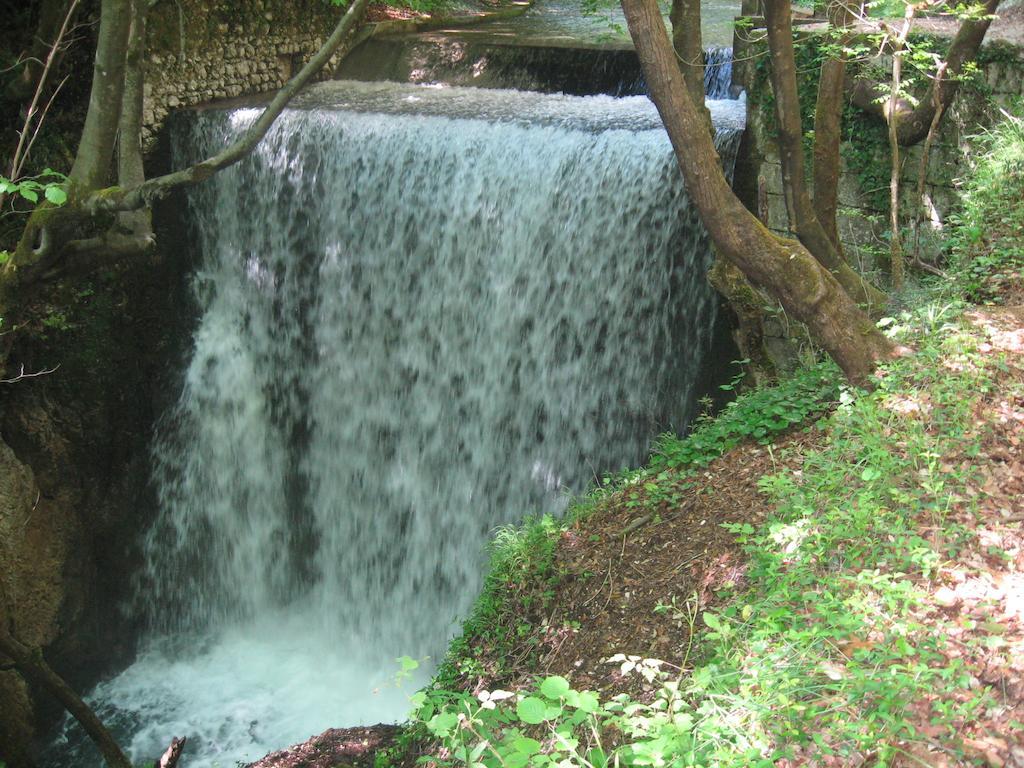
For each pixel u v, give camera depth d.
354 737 8.64
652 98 6.80
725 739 4.40
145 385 12.88
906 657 4.71
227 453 13.70
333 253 12.70
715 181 7.01
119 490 12.86
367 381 12.98
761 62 10.65
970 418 6.55
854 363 7.43
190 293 13.25
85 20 11.41
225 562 14.01
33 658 8.91
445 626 12.84
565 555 7.74
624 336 11.41
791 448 7.48
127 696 12.66
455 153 11.69
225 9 13.27
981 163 9.40
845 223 10.77
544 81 13.95
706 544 6.95
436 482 12.82
